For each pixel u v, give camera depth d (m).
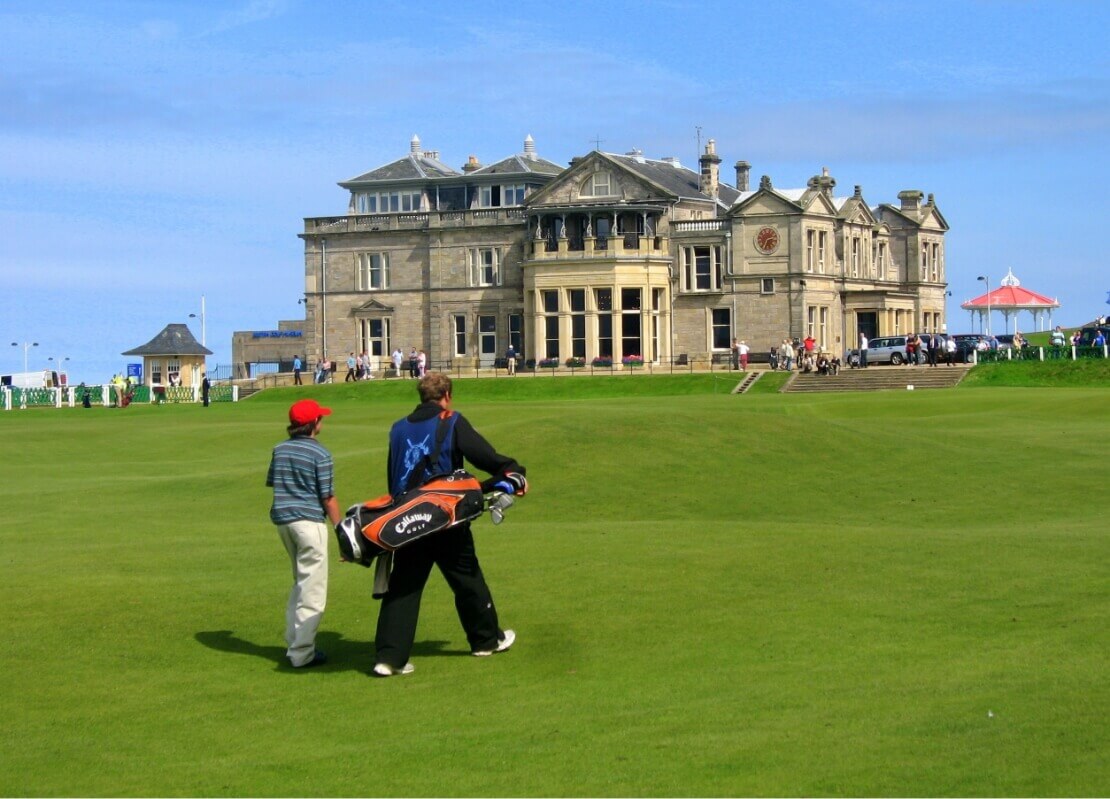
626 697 15.67
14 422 73.94
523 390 101.31
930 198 132.88
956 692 15.15
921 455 38.19
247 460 51.31
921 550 23.27
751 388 96.25
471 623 17.62
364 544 16.59
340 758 14.02
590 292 117.06
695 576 21.47
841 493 33.72
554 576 21.80
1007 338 120.50
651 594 20.41
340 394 105.00
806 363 101.12
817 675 16.11
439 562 17.47
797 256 115.19
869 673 16.09
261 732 14.95
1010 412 56.84
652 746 13.93
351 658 17.94
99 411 93.06
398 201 132.38
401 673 17.08
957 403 63.22
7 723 15.33
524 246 121.81
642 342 117.12
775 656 17.02
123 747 14.53
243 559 24.42
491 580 21.66
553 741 14.24
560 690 16.08
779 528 26.78
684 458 36.53
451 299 126.00
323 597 17.58
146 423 67.25
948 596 19.75
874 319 121.31
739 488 34.12
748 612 19.17
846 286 121.31
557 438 38.19
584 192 119.44
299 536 17.41
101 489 39.09
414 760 13.87
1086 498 32.38
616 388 99.69
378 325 129.38
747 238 116.62
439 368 126.12
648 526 27.55
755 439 38.62
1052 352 98.50
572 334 118.19
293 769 13.75
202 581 22.14
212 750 14.41
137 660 17.70
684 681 16.16
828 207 118.62
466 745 14.25
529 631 18.69
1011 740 13.55
